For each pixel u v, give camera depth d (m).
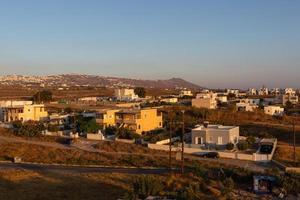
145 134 96.94
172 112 128.75
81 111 123.00
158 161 69.75
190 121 114.88
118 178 57.47
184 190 45.38
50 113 125.31
